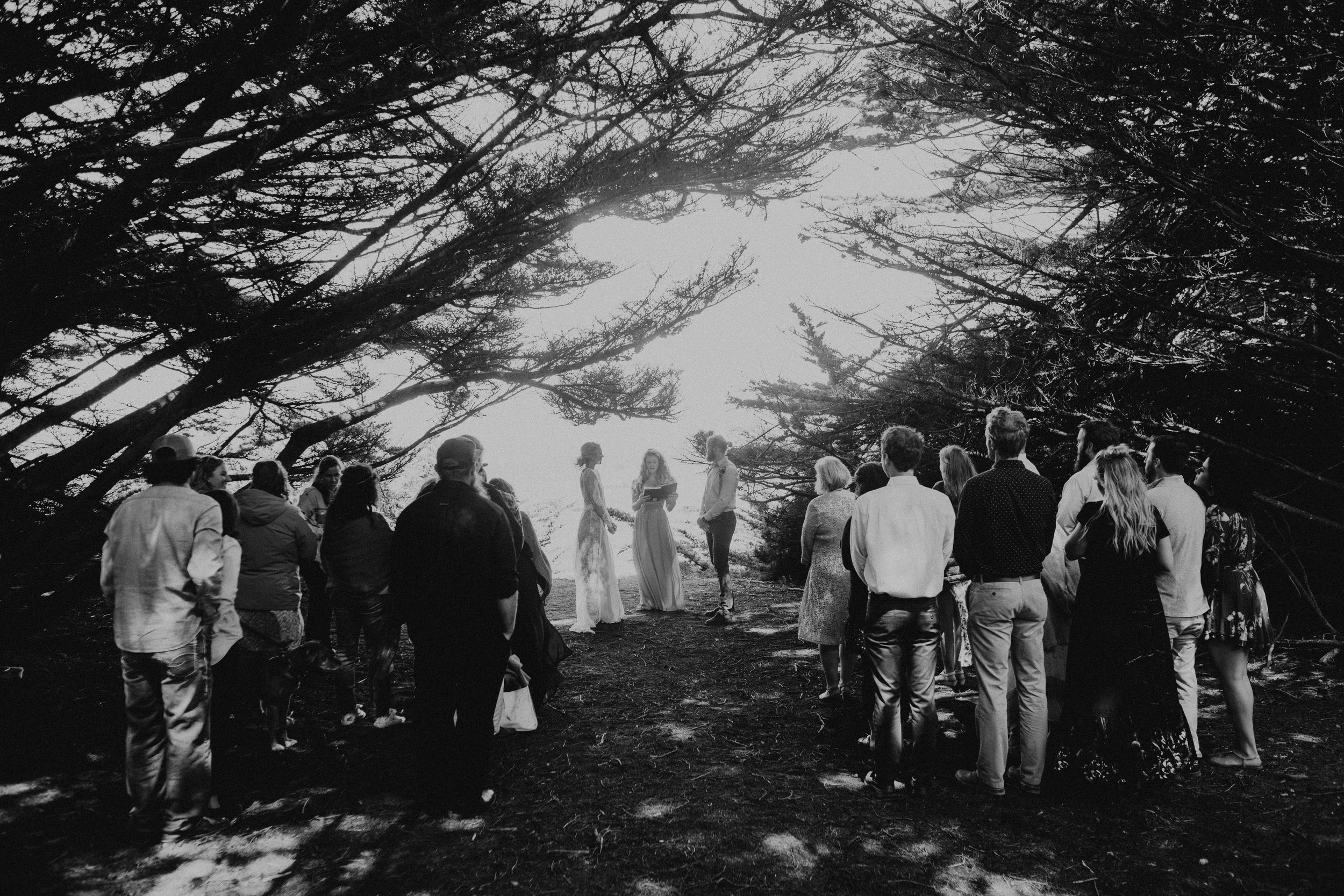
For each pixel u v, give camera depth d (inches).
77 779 149.9
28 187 117.6
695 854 124.4
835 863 120.7
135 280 153.2
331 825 134.6
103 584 128.7
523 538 175.6
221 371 166.9
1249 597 149.6
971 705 193.3
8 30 107.0
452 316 248.2
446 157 160.6
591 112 159.9
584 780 153.7
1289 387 203.0
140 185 121.8
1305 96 181.9
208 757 134.2
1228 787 142.5
